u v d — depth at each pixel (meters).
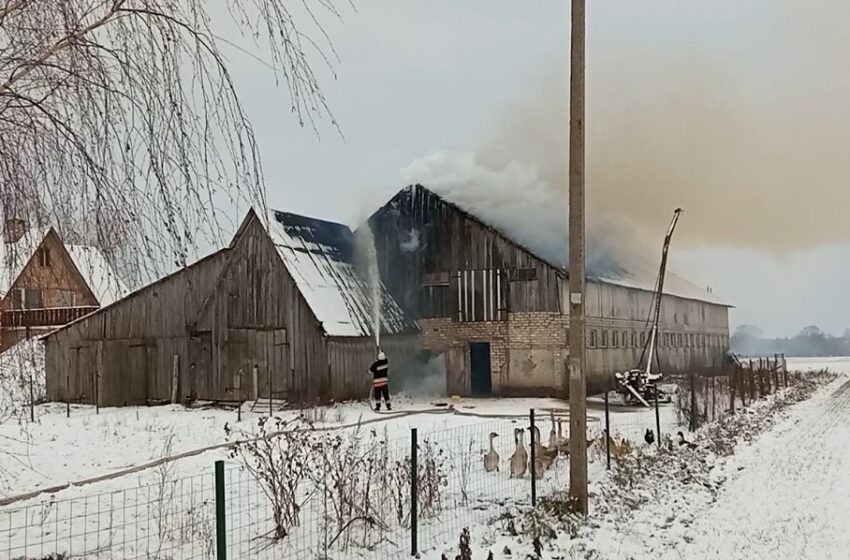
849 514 10.31
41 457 14.66
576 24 10.02
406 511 8.92
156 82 5.12
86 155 5.12
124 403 28.34
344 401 25.50
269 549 7.42
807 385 38.88
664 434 16.88
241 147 5.37
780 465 14.16
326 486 7.96
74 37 4.94
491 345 28.73
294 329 25.77
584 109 10.05
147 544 7.50
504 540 8.34
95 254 5.30
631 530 9.10
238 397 26.42
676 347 40.16
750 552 8.43
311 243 28.88
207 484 10.55
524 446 13.01
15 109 5.04
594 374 28.98
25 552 6.89
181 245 5.18
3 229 5.30
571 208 9.98
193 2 5.23
